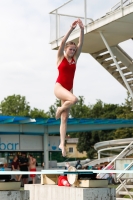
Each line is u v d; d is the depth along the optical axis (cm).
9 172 889
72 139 8844
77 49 848
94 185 925
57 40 1909
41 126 2519
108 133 7094
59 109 825
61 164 3850
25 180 2245
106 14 1723
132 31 1811
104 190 916
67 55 835
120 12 1644
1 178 911
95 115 7925
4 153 2588
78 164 2056
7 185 877
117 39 1912
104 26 1734
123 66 2092
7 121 2316
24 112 9275
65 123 848
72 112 8956
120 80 2141
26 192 880
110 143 3084
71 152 8781
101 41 1928
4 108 9775
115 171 903
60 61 834
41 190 1060
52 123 2411
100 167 2984
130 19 1656
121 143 3006
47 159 2509
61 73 830
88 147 7400
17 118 2309
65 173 947
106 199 916
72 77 838
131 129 6181
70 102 801
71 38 1861
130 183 1530
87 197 899
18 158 2234
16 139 2472
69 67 830
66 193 957
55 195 1000
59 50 831
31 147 2508
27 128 2477
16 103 9750
